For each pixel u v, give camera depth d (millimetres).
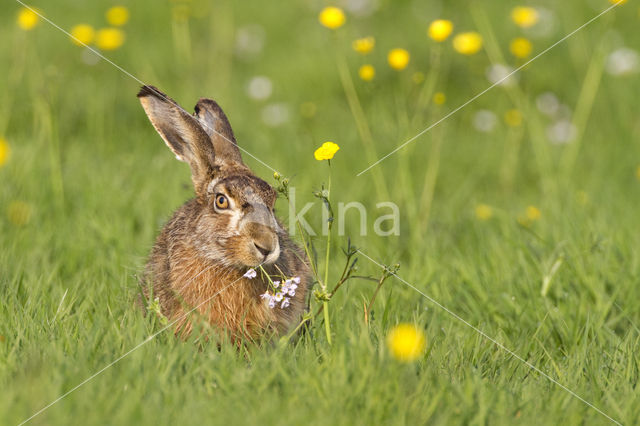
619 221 11047
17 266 8930
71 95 15109
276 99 16969
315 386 5996
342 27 19516
